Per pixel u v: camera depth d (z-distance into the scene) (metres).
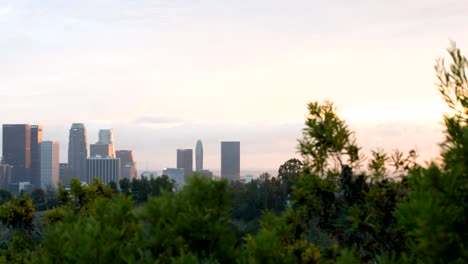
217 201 5.62
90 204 11.27
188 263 4.74
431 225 3.21
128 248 5.17
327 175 6.20
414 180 3.56
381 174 6.05
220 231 5.29
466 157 3.18
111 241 5.18
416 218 3.30
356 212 5.78
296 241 6.07
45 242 5.47
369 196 5.83
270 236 5.07
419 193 3.38
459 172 3.22
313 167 6.29
